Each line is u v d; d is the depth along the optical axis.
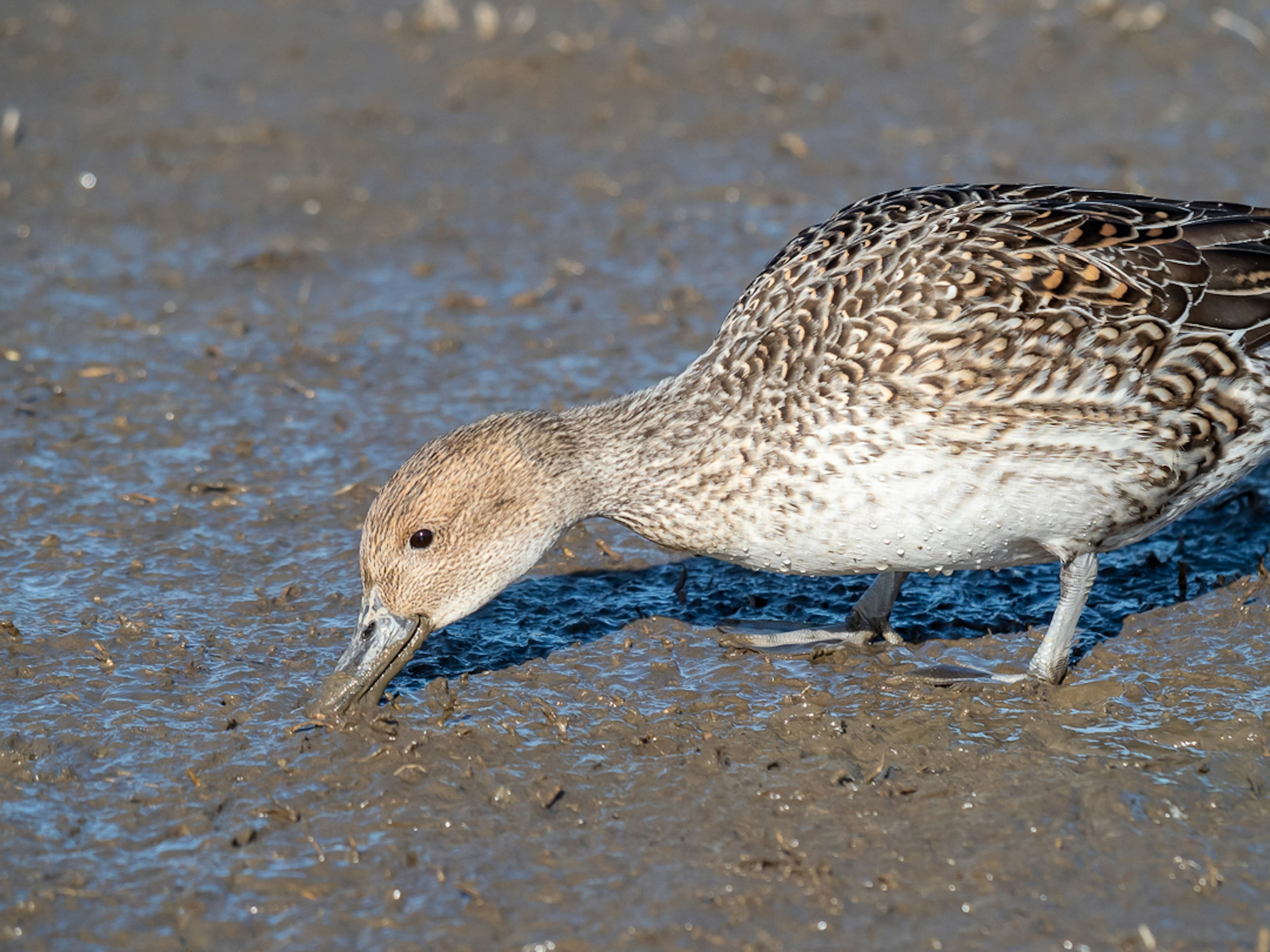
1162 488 10.55
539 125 22.81
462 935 8.78
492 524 10.97
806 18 25.59
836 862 9.31
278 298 18.48
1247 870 9.09
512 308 18.16
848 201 20.44
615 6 26.16
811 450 10.55
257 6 26.50
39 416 15.72
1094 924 8.70
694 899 9.02
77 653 11.85
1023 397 10.20
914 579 13.12
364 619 11.12
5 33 25.20
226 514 14.10
